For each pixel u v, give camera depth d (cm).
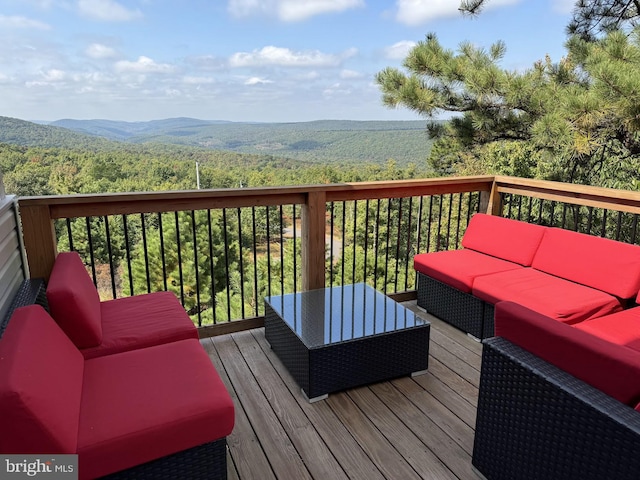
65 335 162
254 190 276
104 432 128
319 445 185
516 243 304
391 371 231
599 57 461
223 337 288
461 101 575
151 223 1295
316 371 212
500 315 149
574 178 630
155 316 214
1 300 191
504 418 148
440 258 318
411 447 183
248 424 199
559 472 127
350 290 292
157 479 138
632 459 105
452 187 350
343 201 311
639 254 232
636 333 197
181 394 147
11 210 219
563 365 130
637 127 411
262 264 1374
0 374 111
